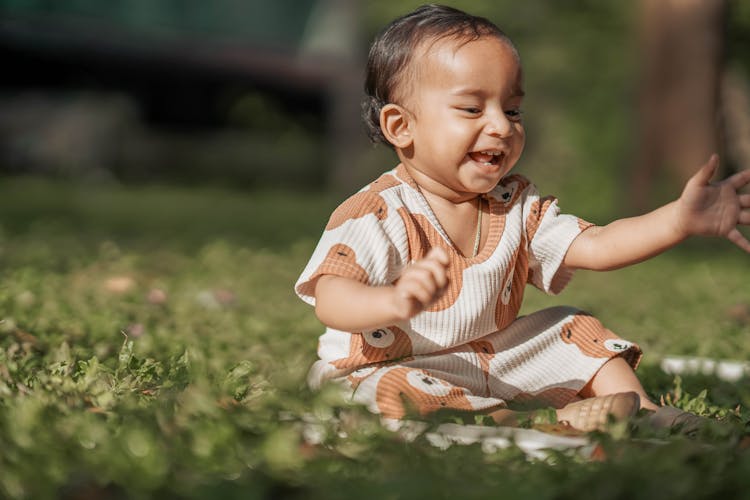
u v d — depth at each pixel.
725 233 3.59
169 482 2.47
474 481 2.58
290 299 7.79
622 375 3.71
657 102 16.50
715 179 16.31
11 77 26.25
